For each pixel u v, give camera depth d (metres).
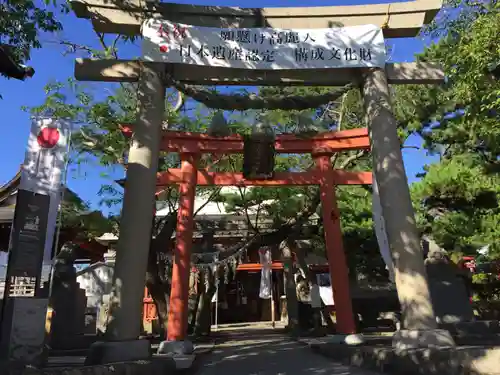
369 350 8.20
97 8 9.65
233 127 16.47
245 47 9.84
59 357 11.24
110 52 14.05
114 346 7.48
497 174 14.17
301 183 14.09
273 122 16.55
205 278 18.81
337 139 14.09
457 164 13.62
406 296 8.37
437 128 15.55
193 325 21.48
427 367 6.25
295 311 20.19
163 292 16.25
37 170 8.12
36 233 6.91
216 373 8.84
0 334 6.18
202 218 23.45
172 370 8.31
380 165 9.39
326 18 10.48
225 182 14.29
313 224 19.70
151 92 9.38
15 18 7.79
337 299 12.55
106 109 14.84
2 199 14.01
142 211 8.59
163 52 9.46
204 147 14.03
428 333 7.80
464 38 10.90
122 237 8.42
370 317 21.52
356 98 16.80
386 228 9.09
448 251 12.95
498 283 19.31
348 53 9.96
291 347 13.73
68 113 14.26
